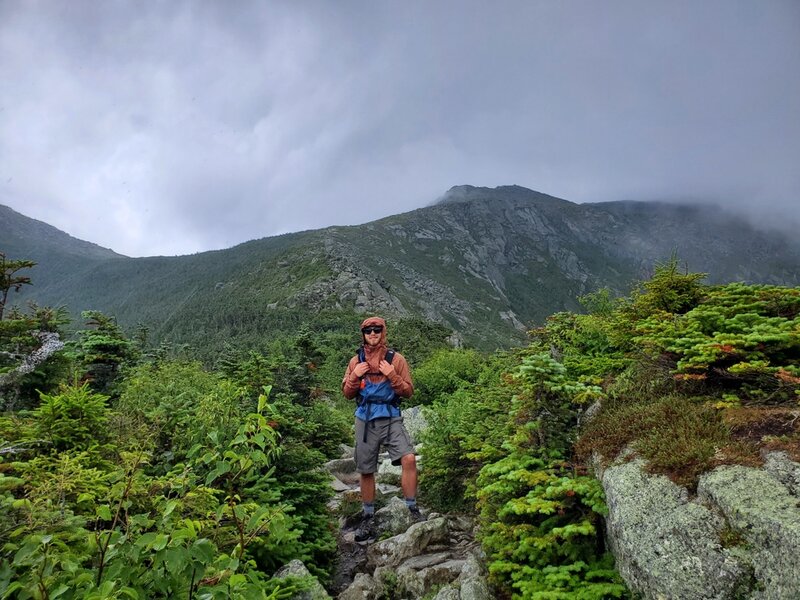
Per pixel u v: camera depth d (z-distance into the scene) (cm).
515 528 391
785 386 372
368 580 457
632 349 578
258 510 288
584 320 779
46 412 423
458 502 630
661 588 287
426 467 670
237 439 299
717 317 448
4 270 825
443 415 759
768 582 246
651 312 562
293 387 1006
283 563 443
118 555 223
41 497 258
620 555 335
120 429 468
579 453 438
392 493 719
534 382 469
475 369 1755
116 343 1030
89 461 388
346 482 822
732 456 316
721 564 267
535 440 471
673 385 451
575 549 364
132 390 727
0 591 194
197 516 338
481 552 447
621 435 402
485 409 702
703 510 295
